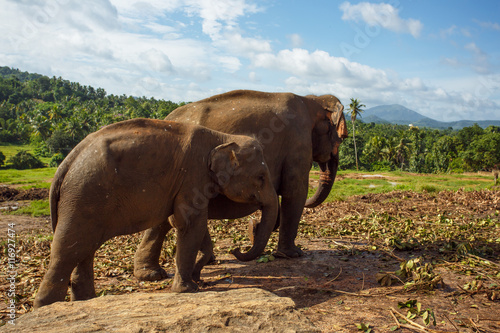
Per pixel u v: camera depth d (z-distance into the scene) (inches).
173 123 180.4
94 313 119.8
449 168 2667.3
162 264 249.4
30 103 5634.8
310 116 265.6
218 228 373.7
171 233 362.0
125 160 161.0
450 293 178.7
